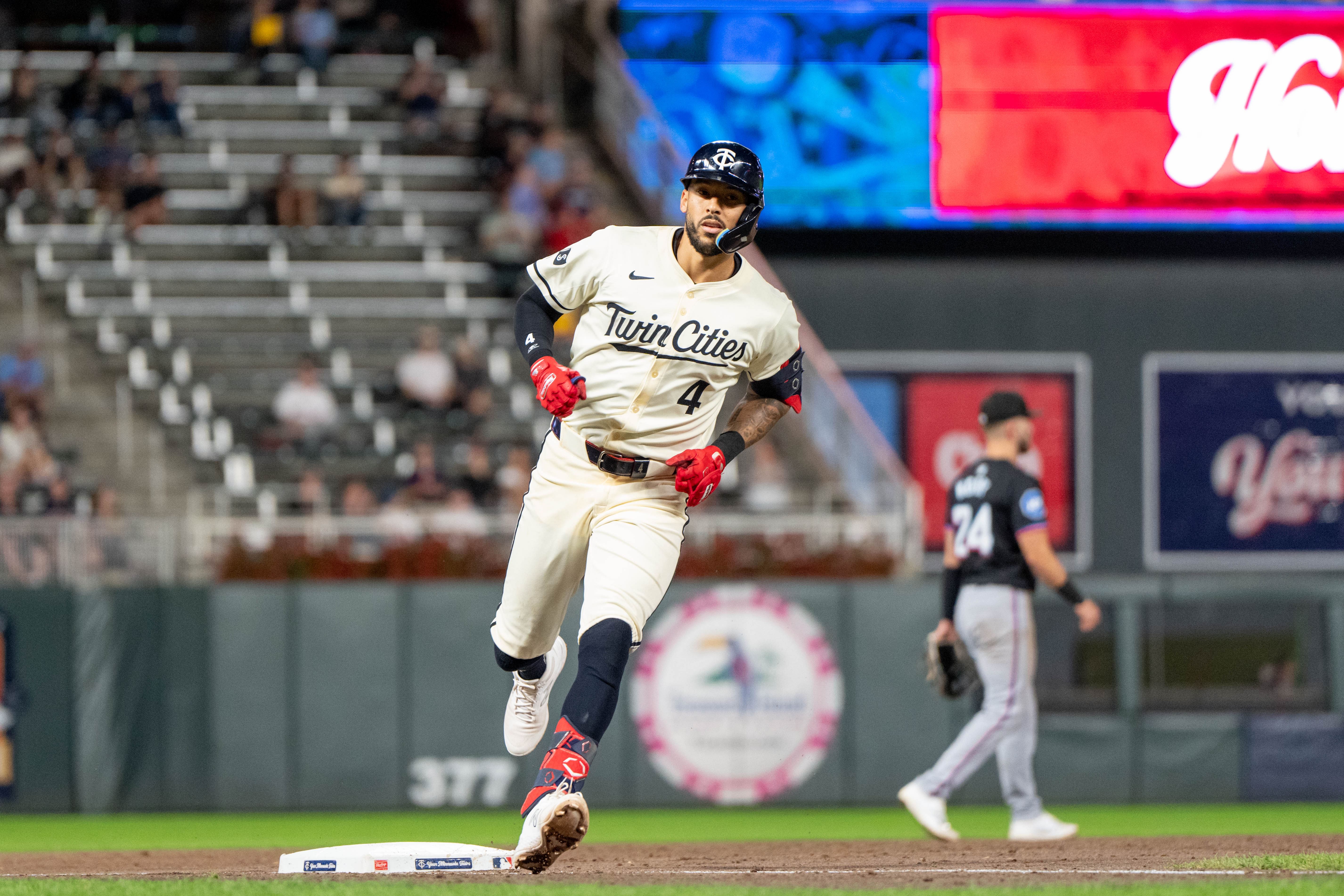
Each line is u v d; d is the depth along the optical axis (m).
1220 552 59.59
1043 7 59.09
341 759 34.97
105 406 46.56
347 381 49.03
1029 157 59.03
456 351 48.03
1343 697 36.19
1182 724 35.97
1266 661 36.22
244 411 47.28
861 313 59.19
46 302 50.00
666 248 13.88
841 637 35.53
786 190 58.62
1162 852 18.98
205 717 34.78
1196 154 59.25
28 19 66.31
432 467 41.28
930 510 58.69
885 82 58.97
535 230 53.06
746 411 14.65
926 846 20.66
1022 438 23.98
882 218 58.69
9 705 33.91
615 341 13.84
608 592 13.76
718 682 35.28
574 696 13.39
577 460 14.23
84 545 34.78
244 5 63.91
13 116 54.44
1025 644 23.38
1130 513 59.50
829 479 41.25
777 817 33.78
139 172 52.69
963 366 59.25
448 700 35.25
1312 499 59.81
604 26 59.34
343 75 61.16
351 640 35.16
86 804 34.00
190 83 60.28
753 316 13.95
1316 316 60.22
